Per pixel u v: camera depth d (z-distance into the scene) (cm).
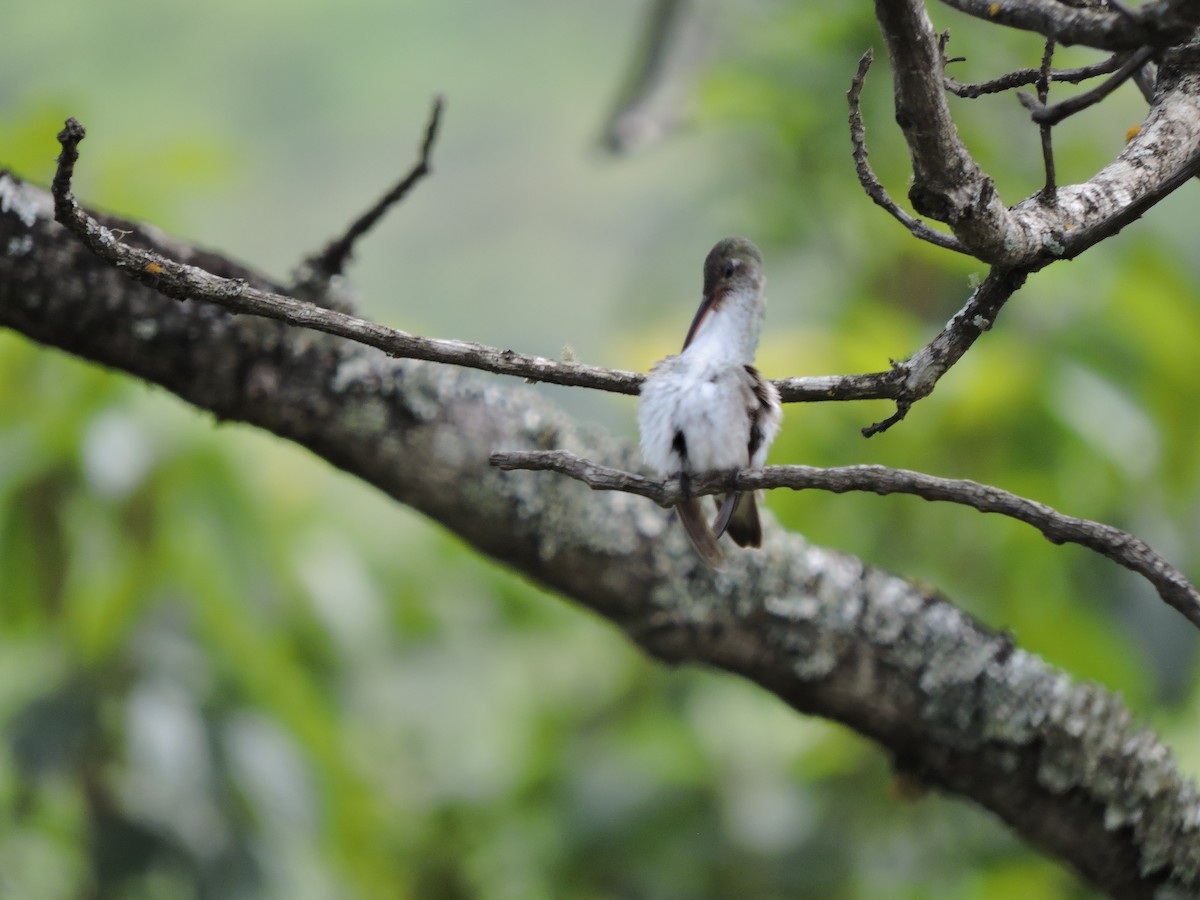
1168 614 981
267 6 2706
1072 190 501
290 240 2612
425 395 688
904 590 733
